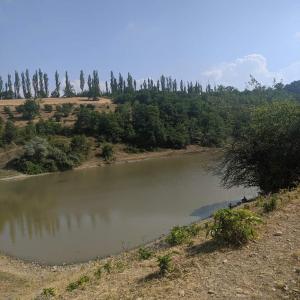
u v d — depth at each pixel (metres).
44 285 16.80
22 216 39.22
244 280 8.38
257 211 13.88
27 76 161.50
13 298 15.75
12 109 118.75
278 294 7.60
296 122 27.59
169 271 9.66
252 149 29.42
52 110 119.25
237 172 31.09
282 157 27.81
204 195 40.53
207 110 109.62
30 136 86.50
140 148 96.38
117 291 9.54
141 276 10.27
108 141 96.00
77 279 13.42
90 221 34.41
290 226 11.39
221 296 7.81
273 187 27.80
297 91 102.69
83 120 97.81
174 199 39.94
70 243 28.41
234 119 36.47
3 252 27.67
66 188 54.78
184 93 150.12
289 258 9.15
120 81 172.50
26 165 74.56
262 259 9.35
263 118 28.95
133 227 31.00
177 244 13.46
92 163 83.25
